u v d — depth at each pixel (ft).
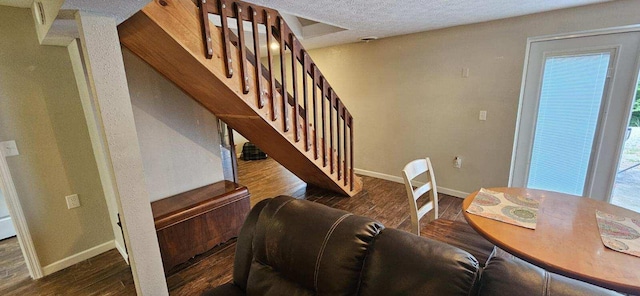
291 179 14.52
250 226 4.40
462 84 10.62
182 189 8.48
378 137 13.70
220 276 7.02
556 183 9.50
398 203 11.16
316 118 9.21
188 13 5.47
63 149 7.22
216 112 8.57
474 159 10.92
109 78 4.38
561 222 4.52
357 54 13.42
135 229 4.96
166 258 6.98
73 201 7.50
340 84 14.42
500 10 8.13
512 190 5.92
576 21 8.10
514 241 4.03
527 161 9.94
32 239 6.93
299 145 8.76
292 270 3.63
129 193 4.81
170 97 7.97
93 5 3.89
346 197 11.91
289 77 16.84
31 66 6.57
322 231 3.52
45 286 6.81
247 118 7.89
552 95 9.03
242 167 16.96
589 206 5.07
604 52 7.95
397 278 2.91
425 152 12.27
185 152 8.47
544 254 3.71
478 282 2.70
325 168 10.20
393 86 12.59
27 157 6.72
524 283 2.50
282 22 7.34
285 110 7.95
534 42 9.00
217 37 6.00
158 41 5.52
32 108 6.68
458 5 7.48
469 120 10.73
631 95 7.78
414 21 9.17
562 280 2.49
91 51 4.17
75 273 7.27
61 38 5.97
